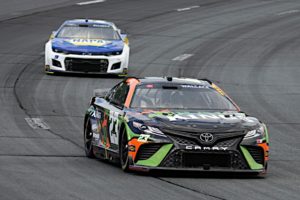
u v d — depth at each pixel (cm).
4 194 3447
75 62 8525
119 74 8650
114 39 8831
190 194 3569
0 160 4500
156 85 4566
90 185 3734
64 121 6266
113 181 3881
